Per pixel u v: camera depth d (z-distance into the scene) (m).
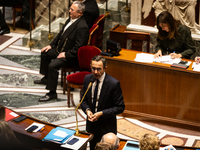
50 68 20.16
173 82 16.66
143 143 8.78
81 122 17.83
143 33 21.08
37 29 30.34
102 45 27.30
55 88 20.39
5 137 5.38
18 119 12.09
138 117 17.95
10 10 38.47
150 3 22.28
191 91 16.44
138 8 22.80
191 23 21.39
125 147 10.98
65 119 18.11
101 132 12.41
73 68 20.80
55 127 11.80
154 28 22.78
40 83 22.70
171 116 17.30
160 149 11.12
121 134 16.55
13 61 25.95
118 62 17.45
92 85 12.10
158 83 17.02
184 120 17.08
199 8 20.98
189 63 16.64
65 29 21.31
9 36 30.86
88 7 23.81
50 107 19.48
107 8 26.52
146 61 16.94
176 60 16.95
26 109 19.08
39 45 28.55
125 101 18.08
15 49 28.27
